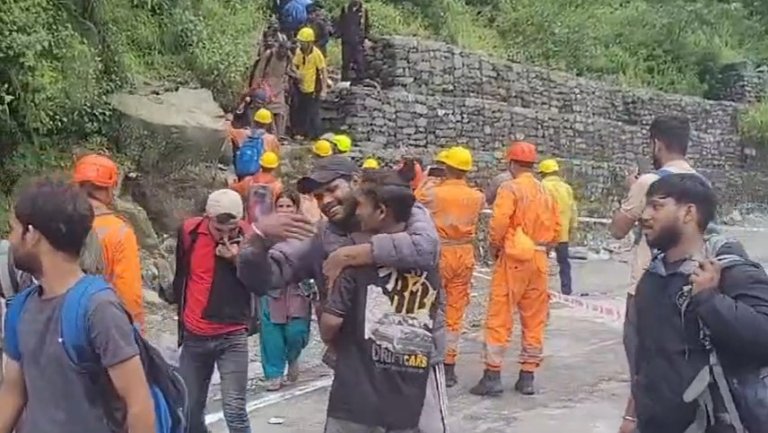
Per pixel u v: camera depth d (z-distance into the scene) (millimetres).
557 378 8352
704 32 28828
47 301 3064
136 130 12500
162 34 14859
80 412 3029
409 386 3953
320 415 7160
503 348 7676
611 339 9992
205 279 5332
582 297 12680
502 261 7574
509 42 24625
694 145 23922
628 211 5258
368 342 3943
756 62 28859
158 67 14602
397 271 3965
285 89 15133
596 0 28984
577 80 21531
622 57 26594
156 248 11547
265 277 4289
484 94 19109
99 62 12812
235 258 5293
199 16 15664
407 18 22547
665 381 3426
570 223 12438
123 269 4707
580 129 20375
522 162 7547
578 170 19031
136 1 14602
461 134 17531
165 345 5488
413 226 4047
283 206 6367
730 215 23344
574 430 6898
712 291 3283
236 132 12938
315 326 10000
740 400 3326
